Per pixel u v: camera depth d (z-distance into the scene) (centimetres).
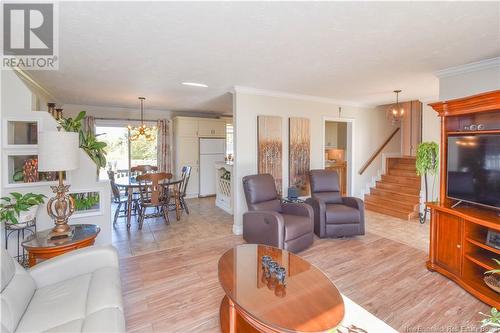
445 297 241
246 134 431
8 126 268
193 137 716
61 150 226
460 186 271
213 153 744
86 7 178
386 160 635
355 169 588
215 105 611
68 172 308
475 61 296
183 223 484
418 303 232
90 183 324
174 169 725
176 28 212
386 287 260
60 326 144
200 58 283
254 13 188
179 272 295
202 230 445
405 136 625
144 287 263
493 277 235
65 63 296
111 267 208
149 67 313
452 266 269
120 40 234
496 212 252
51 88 422
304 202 423
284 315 149
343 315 151
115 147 669
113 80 372
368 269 298
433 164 455
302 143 493
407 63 303
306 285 181
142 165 650
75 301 166
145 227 461
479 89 304
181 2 173
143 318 215
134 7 179
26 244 218
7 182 268
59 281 194
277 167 461
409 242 383
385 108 623
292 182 482
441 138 292
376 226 460
